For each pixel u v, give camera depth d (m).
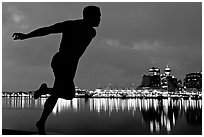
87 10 5.61
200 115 18.05
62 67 5.46
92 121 13.44
